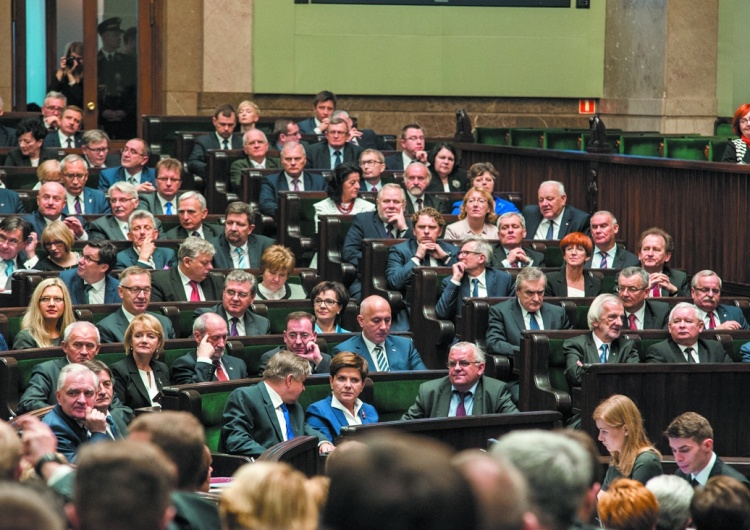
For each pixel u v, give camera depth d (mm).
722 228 15328
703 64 22828
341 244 15336
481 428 9422
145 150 17375
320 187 17234
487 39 24266
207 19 23609
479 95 24328
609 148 17859
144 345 10250
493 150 20094
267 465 3730
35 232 14312
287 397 9562
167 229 15562
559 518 3389
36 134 17984
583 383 10781
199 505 4125
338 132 18469
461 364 10508
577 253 13773
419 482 2229
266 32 23844
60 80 23406
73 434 8500
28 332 11016
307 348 11062
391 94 24188
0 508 2428
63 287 11172
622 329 12188
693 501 5523
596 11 24359
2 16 22953
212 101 23734
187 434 4215
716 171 15375
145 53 23625
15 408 9938
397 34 24125
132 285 11461
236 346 11102
